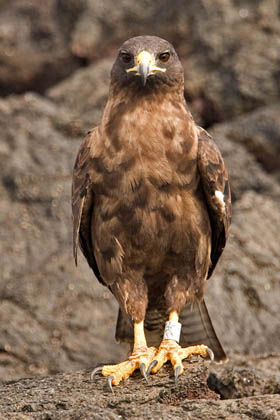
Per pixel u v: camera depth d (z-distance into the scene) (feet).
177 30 73.31
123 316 34.24
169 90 31.50
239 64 69.10
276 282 51.19
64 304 49.32
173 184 30.83
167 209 30.99
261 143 63.10
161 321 33.99
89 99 67.67
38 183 56.18
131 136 30.71
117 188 30.91
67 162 57.77
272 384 31.78
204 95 69.21
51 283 50.24
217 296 49.67
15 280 50.78
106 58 76.59
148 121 30.81
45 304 49.34
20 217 54.65
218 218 32.45
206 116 69.31
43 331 48.08
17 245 52.95
